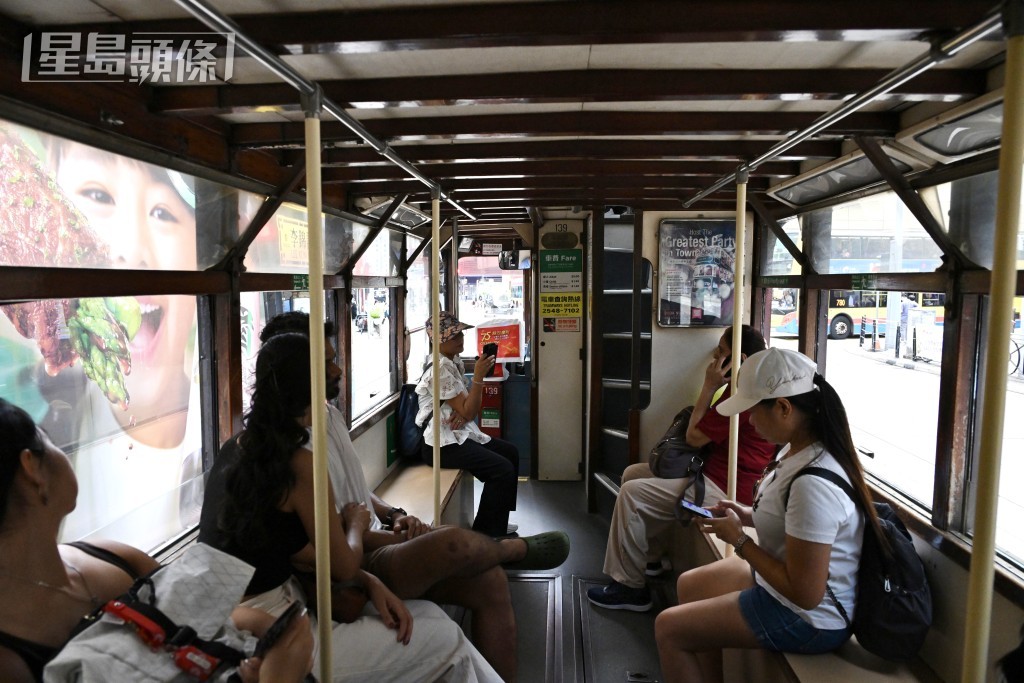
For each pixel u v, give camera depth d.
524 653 3.31
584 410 5.95
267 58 1.24
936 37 1.45
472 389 4.33
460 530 2.35
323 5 1.47
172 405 2.45
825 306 3.70
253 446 1.78
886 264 2.85
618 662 3.23
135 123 1.97
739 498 3.45
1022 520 2.13
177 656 1.13
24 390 1.79
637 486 3.66
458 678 2.09
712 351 4.96
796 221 3.94
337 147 2.89
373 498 2.88
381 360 4.91
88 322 2.03
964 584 2.16
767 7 1.45
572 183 3.75
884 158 2.42
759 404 2.13
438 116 2.46
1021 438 2.15
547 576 4.18
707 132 2.42
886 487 2.83
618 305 5.15
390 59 1.83
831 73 1.92
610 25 1.47
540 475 6.09
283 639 1.33
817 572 1.93
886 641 2.03
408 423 4.74
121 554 1.57
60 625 1.28
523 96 1.97
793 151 2.84
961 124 2.07
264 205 2.67
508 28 1.49
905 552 2.06
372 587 2.08
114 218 1.96
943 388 2.37
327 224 3.55
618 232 5.12
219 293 2.54
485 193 4.51
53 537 1.30
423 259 6.14
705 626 2.26
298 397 1.80
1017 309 2.11
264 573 1.80
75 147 1.79
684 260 4.88
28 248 1.66
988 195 2.13
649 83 1.94
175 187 2.24
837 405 2.07
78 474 2.01
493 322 6.38
